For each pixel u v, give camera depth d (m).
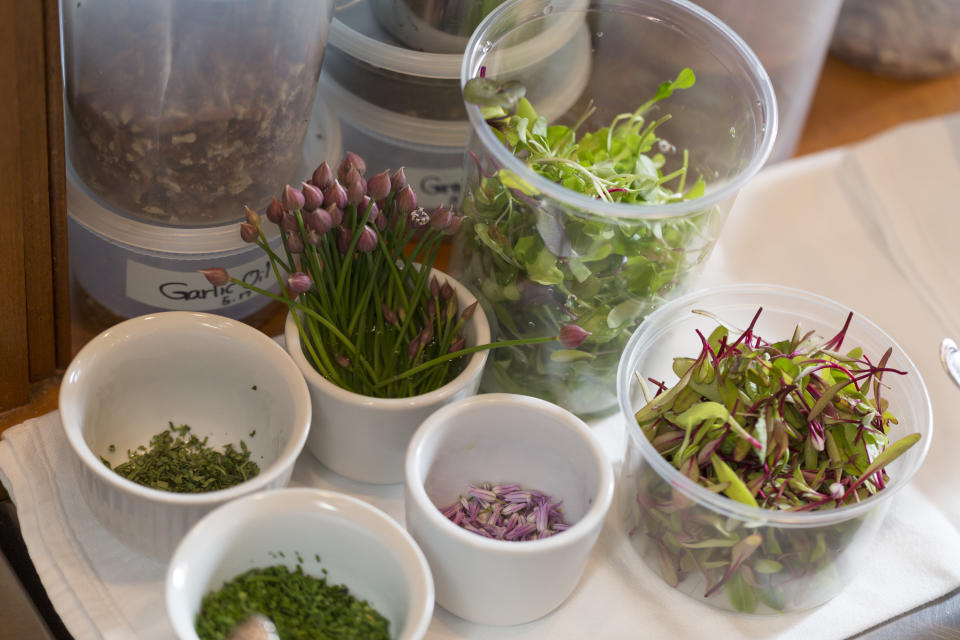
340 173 0.72
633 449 0.72
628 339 0.75
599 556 0.74
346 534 0.68
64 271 0.74
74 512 0.72
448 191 0.83
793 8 0.83
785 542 0.70
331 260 0.73
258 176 0.75
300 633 0.68
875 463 0.71
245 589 0.68
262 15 0.70
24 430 0.74
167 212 0.75
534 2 0.76
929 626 0.74
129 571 0.71
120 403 0.73
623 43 0.80
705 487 0.70
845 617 0.73
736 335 0.78
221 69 0.71
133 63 0.70
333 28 0.78
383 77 0.79
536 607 0.71
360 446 0.73
